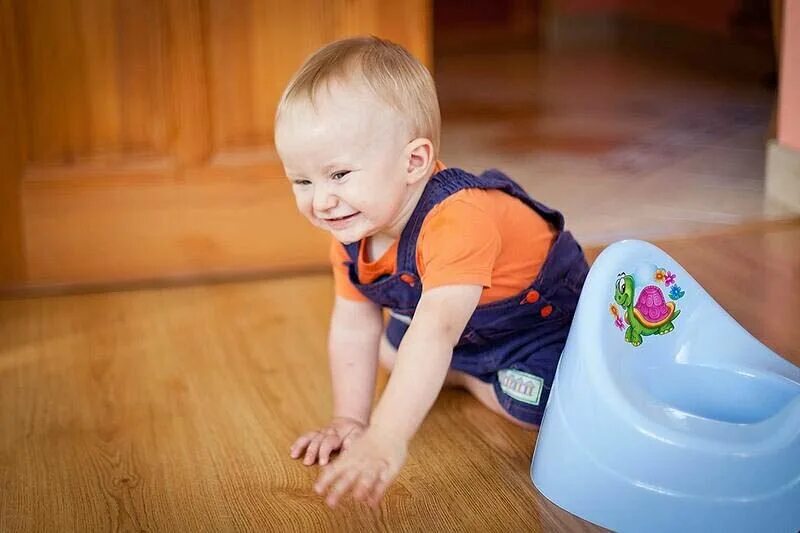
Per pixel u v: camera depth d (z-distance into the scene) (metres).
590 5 6.09
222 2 2.66
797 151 3.14
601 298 1.74
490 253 1.76
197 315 2.57
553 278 1.95
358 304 1.97
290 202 2.80
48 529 1.70
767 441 1.58
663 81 4.97
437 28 6.07
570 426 1.70
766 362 1.88
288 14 2.69
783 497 1.58
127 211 2.73
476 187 1.83
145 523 1.72
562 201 3.26
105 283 2.75
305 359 2.31
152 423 2.04
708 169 3.56
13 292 2.70
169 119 2.70
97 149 2.69
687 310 1.91
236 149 2.75
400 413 1.66
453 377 2.13
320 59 1.73
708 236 2.94
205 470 1.87
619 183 3.44
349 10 2.70
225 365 2.29
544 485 1.76
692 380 1.90
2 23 2.58
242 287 2.74
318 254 2.84
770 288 2.58
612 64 5.45
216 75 2.70
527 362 1.98
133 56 2.65
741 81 4.86
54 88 2.63
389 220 1.74
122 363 2.31
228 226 2.78
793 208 3.15
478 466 1.86
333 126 1.65
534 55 5.79
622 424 1.62
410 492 1.78
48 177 2.68
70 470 1.88
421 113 1.74
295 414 2.07
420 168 1.75
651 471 1.61
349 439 1.91
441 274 1.73
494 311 1.94
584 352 1.69
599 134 4.06
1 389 2.20
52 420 2.06
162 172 2.72
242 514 1.74
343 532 1.68
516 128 4.20
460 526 1.68
